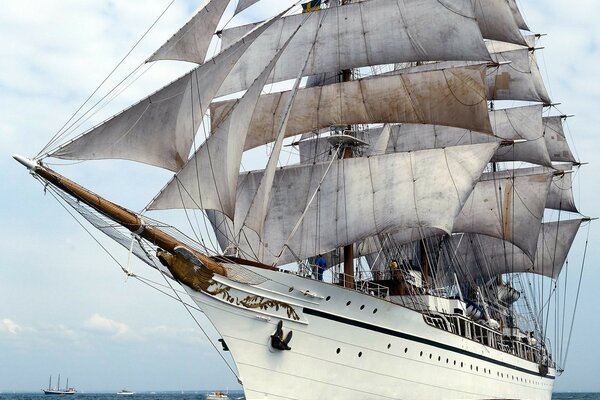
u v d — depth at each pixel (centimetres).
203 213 2941
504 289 6188
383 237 4734
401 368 3400
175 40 2967
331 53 4275
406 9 4241
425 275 5050
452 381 3812
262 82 3088
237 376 2978
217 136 2936
